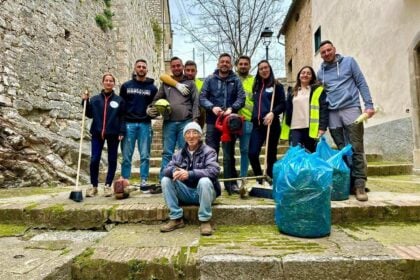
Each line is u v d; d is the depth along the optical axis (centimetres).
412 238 250
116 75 941
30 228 297
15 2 567
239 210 295
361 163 332
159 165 596
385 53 600
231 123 337
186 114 380
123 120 377
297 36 1240
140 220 299
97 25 848
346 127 344
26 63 583
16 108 553
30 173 463
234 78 360
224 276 211
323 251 222
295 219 255
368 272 207
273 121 376
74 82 723
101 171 529
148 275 212
